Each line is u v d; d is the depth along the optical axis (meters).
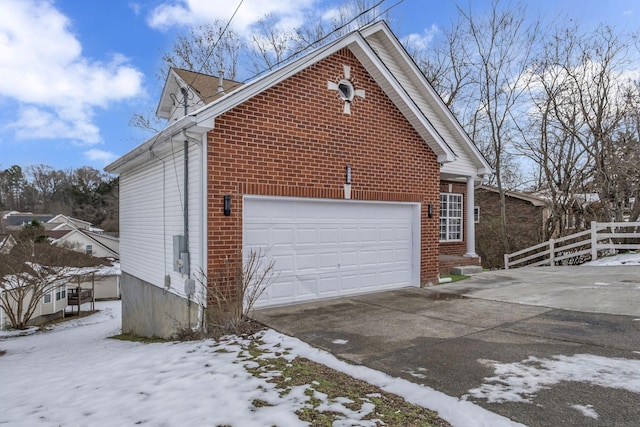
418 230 10.09
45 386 4.80
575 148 18.50
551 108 19.22
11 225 56.69
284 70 7.52
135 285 10.91
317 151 8.24
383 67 8.98
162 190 8.63
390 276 9.75
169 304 8.38
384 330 6.23
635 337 5.54
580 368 4.45
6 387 4.99
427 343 5.52
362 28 11.73
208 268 6.85
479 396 3.81
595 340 5.45
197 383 4.34
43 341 14.40
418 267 10.07
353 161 8.83
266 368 4.75
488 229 20.58
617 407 3.52
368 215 9.34
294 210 8.11
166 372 4.82
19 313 21.00
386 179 9.41
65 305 26.61
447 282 10.88
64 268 23.84
